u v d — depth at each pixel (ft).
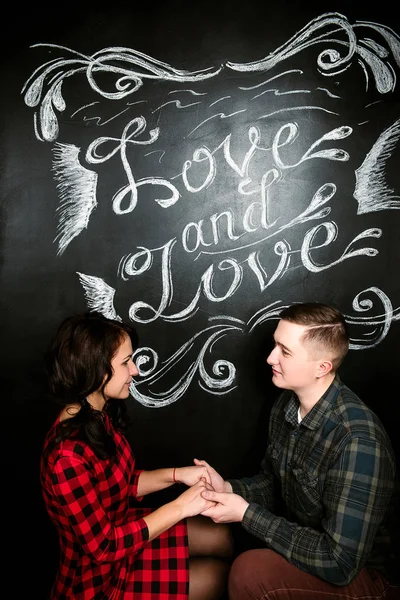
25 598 7.27
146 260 7.20
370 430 4.90
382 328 7.14
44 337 7.27
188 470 5.74
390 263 7.11
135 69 7.13
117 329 4.96
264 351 7.22
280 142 7.09
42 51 7.14
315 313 5.16
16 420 7.32
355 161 7.07
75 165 7.17
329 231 7.10
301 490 5.27
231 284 7.20
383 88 7.04
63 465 4.44
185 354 7.27
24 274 7.25
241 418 7.30
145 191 7.16
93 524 4.50
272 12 7.06
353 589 4.91
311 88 7.06
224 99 7.09
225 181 7.13
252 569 5.05
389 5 7.00
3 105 7.17
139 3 7.11
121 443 5.35
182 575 5.04
